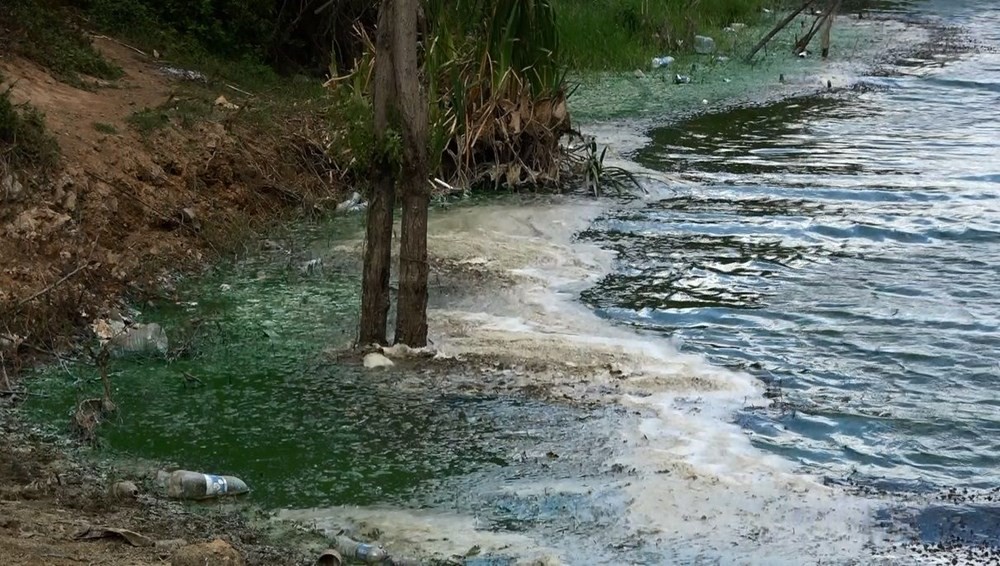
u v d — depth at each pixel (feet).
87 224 33.04
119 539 19.60
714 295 33.99
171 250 34.83
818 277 35.55
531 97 44.83
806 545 21.31
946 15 95.61
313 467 24.04
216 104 42.80
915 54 77.30
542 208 41.70
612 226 40.29
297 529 21.65
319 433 25.41
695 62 72.49
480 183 44.37
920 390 28.07
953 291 34.47
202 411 26.37
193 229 36.06
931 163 49.26
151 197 35.88
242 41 51.70
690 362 29.27
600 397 27.14
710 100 62.49
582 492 22.98
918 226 40.37
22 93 36.88
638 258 37.06
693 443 25.02
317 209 40.09
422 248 28.94
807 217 41.39
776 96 63.93
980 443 25.52
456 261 35.96
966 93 64.85
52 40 41.63
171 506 22.27
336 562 20.02
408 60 27.53
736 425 25.96
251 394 27.17
